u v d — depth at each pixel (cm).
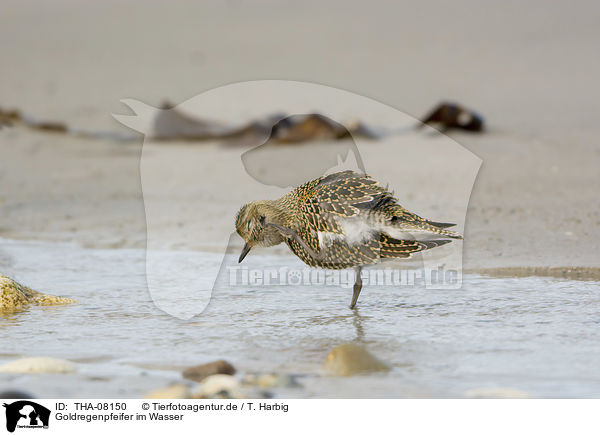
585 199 1496
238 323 932
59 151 2103
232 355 818
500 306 974
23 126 2367
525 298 1003
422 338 862
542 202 1484
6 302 999
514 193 1553
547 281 1078
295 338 873
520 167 1773
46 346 848
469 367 769
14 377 754
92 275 1156
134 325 925
